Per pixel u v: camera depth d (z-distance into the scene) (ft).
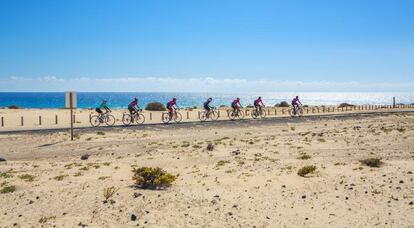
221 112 216.33
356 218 34.53
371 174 51.65
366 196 41.39
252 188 45.78
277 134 108.27
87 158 71.72
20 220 33.78
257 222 33.58
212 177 52.24
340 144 85.10
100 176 53.06
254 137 101.60
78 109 224.33
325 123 143.95
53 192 43.29
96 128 123.03
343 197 41.34
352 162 62.28
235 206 37.99
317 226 32.60
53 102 595.47
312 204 39.04
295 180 49.67
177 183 48.39
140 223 32.89
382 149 76.69
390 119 161.89
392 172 52.44
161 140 96.27
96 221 33.37
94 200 39.73
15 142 93.30
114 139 97.76
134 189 44.37
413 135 96.07
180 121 149.38
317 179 49.88
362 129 114.52
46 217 34.40
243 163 62.75
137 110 137.49
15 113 183.11
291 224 33.12
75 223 32.81
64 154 77.36
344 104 323.16
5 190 44.14
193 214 35.53
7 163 66.54
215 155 72.02
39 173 56.08
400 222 33.09
